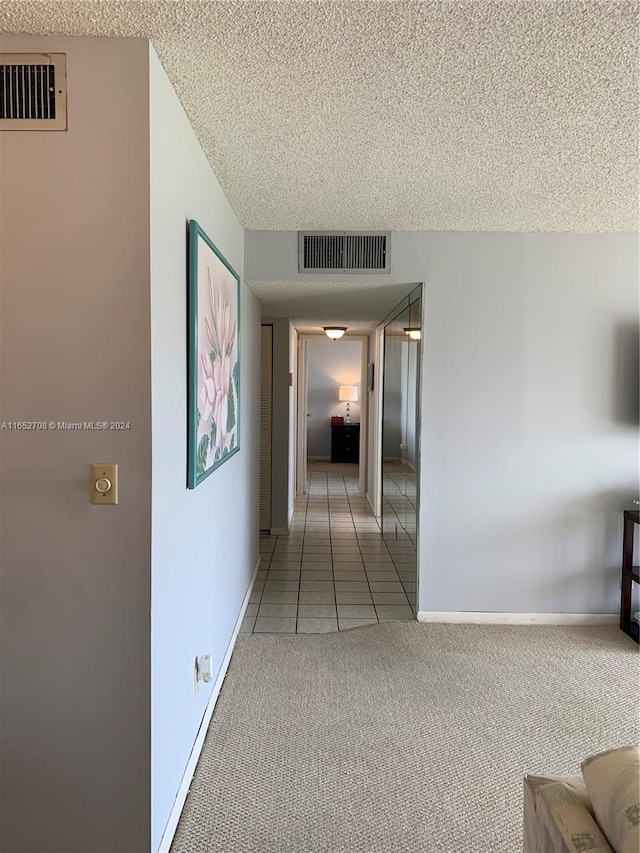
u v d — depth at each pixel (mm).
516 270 2867
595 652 2646
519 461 2936
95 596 1338
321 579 3670
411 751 1902
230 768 1806
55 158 1289
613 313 2889
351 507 5969
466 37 1271
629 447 2939
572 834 877
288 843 1518
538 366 2904
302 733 1997
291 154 1925
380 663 2525
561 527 2957
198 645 1871
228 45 1307
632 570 2869
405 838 1538
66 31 1270
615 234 2855
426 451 2932
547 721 2088
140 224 1302
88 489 1326
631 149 1882
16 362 1309
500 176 2127
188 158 1674
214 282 1974
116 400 1317
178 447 1578
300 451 6578
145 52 1292
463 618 2982
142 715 1350
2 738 1355
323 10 1180
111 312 1308
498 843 1524
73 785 1355
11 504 1326
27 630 1340
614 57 1345
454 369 2900
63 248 1299
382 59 1358
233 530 2637
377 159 1971
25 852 1363
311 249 2850
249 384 3193
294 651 2639
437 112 1626
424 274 2865
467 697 2250
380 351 5258
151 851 1363
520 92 1515
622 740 1981
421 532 2957
